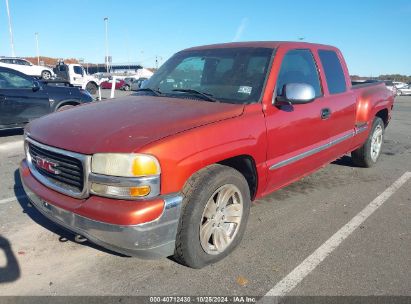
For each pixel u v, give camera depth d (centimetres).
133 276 309
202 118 315
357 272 319
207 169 306
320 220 420
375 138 625
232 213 334
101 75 3478
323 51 481
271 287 297
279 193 502
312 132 423
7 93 819
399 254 349
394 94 675
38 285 296
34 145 329
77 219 282
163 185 273
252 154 340
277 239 374
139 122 304
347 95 507
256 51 406
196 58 438
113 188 266
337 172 604
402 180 568
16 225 395
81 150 279
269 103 366
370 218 428
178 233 292
